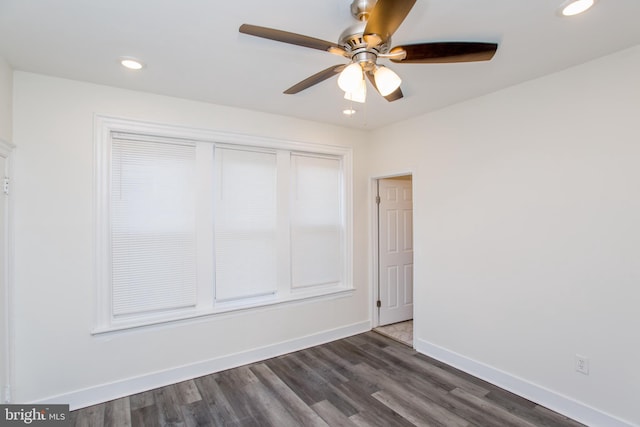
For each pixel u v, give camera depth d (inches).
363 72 63.4
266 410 94.8
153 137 109.7
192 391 105.0
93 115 98.9
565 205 90.8
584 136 87.0
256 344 127.0
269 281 132.8
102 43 76.0
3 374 84.0
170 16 65.5
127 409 95.3
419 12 63.9
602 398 84.0
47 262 92.7
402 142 141.3
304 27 69.8
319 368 120.7
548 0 60.6
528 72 92.4
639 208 78.2
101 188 99.8
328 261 149.3
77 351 96.3
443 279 124.5
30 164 90.7
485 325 110.7
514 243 102.3
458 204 118.9
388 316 166.4
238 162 126.2
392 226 167.5
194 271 116.7
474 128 113.3
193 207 116.7
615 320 82.0
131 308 106.3
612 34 72.9
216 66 88.2
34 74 91.5
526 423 87.7
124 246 105.3
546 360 95.0
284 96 110.9
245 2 60.9
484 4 61.6
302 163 141.6
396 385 108.2
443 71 91.4
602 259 84.0
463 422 88.4
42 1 60.4
